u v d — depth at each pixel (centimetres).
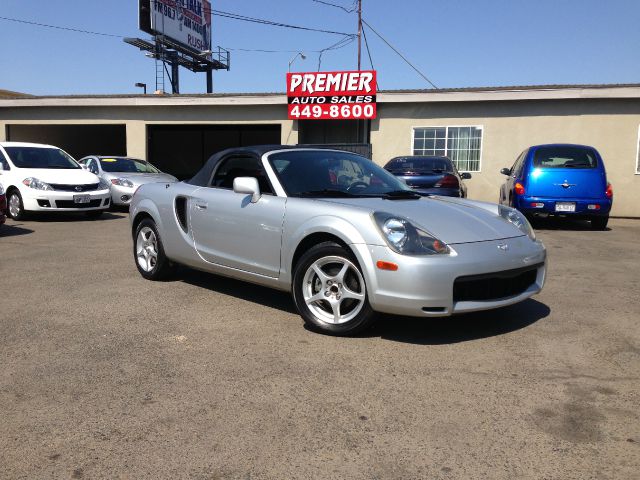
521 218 437
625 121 1370
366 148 1516
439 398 293
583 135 1399
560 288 544
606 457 237
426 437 253
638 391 302
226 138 2381
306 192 431
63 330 404
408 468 229
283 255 414
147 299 489
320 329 392
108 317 436
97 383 311
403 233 357
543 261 411
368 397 294
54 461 234
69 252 730
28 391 301
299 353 358
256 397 294
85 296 499
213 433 257
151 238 559
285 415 274
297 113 1544
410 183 1001
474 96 1430
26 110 1712
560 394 298
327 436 254
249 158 472
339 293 385
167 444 247
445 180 997
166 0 2525
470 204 449
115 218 1162
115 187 1273
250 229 439
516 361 345
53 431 259
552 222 1180
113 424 265
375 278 357
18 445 246
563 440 250
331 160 482
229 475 224
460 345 372
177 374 324
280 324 418
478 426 263
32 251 737
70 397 294
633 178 1374
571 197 978
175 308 461
